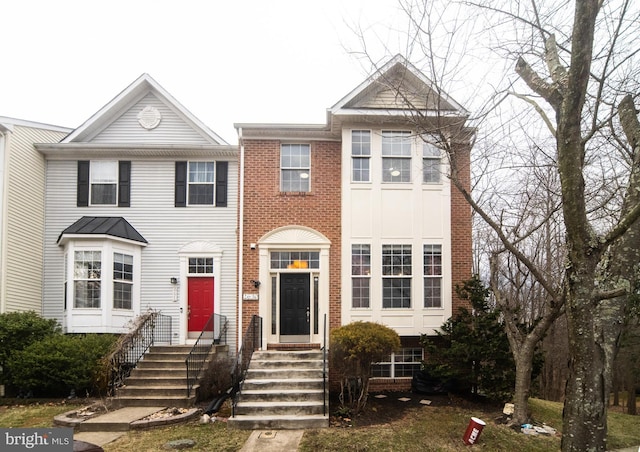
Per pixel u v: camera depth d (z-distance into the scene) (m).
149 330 12.65
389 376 12.16
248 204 12.96
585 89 5.09
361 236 12.36
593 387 5.14
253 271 12.74
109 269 12.80
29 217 13.08
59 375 10.58
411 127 12.57
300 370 10.16
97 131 14.35
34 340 11.28
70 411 9.56
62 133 14.51
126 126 14.43
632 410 18.33
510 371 9.84
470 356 10.05
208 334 13.23
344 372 9.66
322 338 12.36
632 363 16.86
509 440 7.80
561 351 20.00
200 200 14.05
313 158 13.14
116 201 13.93
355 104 12.55
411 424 8.57
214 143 14.15
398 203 12.50
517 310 10.08
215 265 13.71
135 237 13.49
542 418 9.08
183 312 13.48
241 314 12.57
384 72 10.05
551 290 8.20
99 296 12.73
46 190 13.91
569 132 5.23
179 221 13.91
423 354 12.30
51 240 13.72
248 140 13.16
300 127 12.92
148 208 13.93
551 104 6.01
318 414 8.84
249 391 9.41
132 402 9.88
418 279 12.24
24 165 12.95
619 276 5.57
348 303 12.15
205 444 7.55
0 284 11.81
